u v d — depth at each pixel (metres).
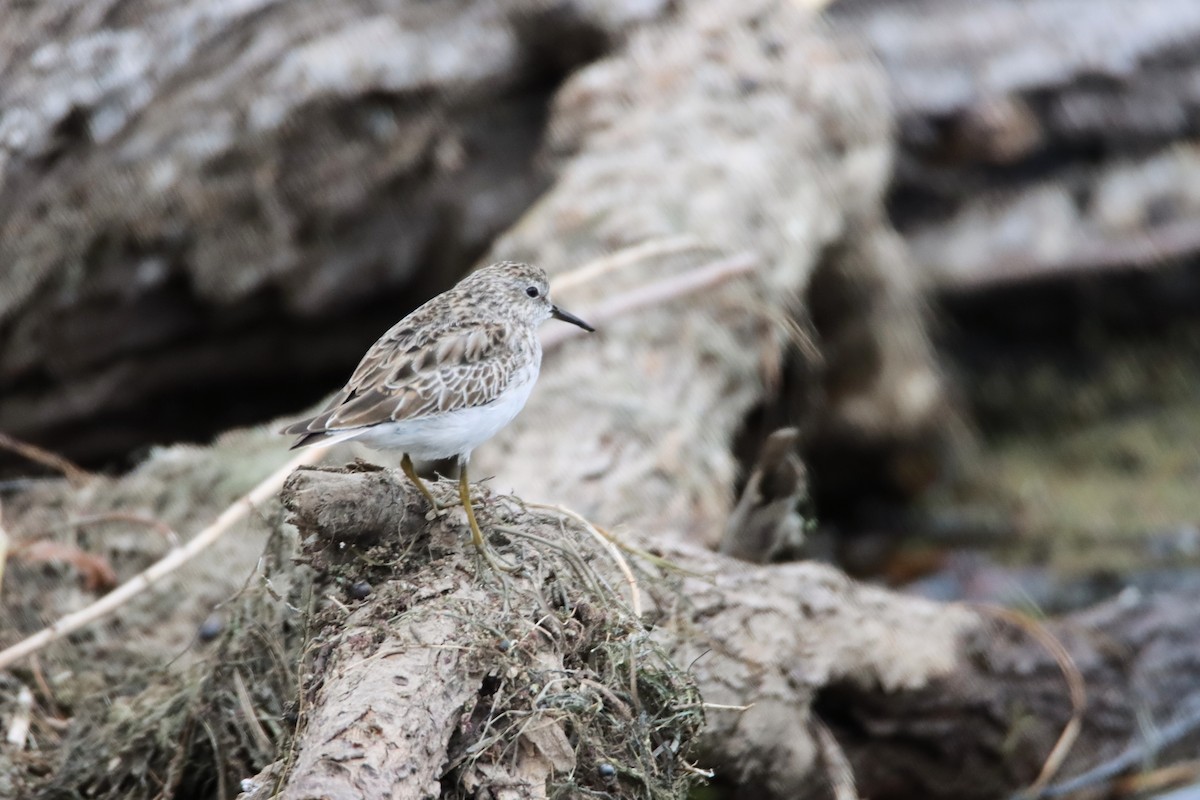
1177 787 9.95
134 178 12.73
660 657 7.02
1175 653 10.51
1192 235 15.85
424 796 5.75
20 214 12.69
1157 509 14.16
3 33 13.38
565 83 14.14
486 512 7.34
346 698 5.88
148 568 9.49
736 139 13.31
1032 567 13.30
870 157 14.37
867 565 13.64
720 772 8.31
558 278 11.07
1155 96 16.08
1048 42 16.06
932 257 16.06
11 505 10.67
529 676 6.33
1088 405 16.06
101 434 13.52
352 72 13.12
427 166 13.57
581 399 10.66
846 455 14.52
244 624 8.09
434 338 7.79
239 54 13.16
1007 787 9.71
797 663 8.55
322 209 13.23
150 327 13.18
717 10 14.52
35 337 12.87
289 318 13.59
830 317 14.18
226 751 7.80
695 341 11.53
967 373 16.34
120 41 13.14
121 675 9.03
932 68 15.96
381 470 7.35
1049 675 9.75
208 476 10.35
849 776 8.50
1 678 8.86
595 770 6.43
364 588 6.88
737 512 9.58
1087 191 16.22
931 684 9.20
